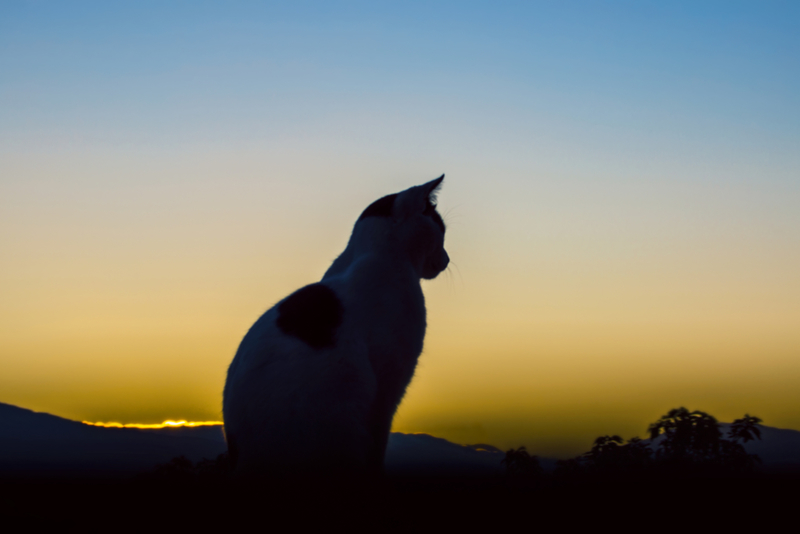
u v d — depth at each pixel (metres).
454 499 3.04
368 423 3.27
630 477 3.44
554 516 2.78
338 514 2.71
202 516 2.60
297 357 3.15
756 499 2.88
